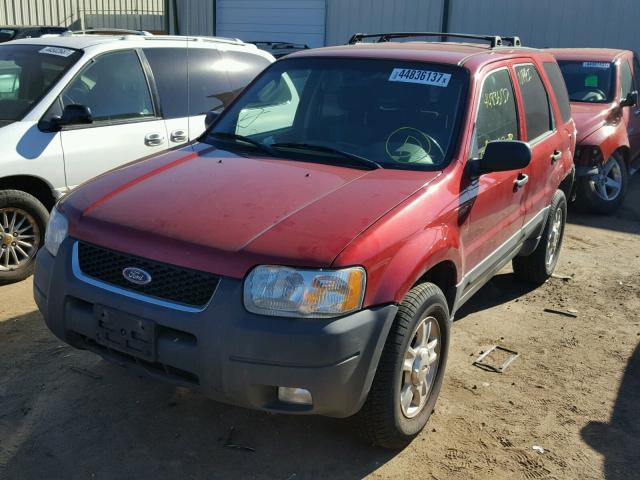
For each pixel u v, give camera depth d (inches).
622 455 131.5
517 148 136.7
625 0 482.9
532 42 517.7
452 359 167.5
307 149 147.7
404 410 125.8
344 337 104.8
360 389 109.9
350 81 160.1
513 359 168.9
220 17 632.4
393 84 156.3
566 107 224.1
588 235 287.3
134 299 110.9
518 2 514.6
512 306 205.0
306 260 104.0
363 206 118.3
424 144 143.9
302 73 167.8
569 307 205.6
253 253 105.0
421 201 124.4
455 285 139.2
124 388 146.4
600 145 297.4
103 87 220.5
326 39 588.7
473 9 528.1
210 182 128.7
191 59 247.4
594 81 337.4
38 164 200.7
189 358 106.7
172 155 148.6
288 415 138.9
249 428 134.2
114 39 230.1
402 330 116.3
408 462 126.0
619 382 160.2
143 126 227.9
